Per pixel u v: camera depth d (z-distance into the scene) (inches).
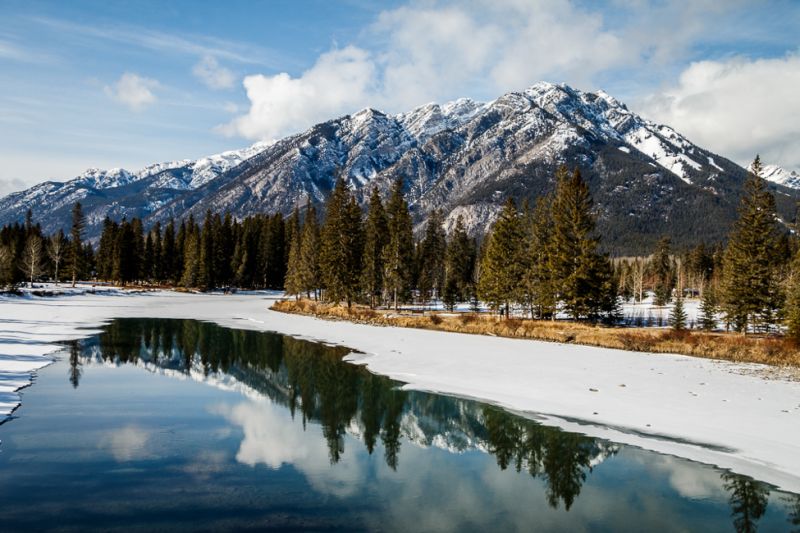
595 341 1488.7
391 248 2544.3
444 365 1163.3
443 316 2068.2
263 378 1051.9
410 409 841.5
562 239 1916.8
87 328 1689.2
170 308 2662.4
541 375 1043.3
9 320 1732.3
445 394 925.8
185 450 616.4
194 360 1226.0
